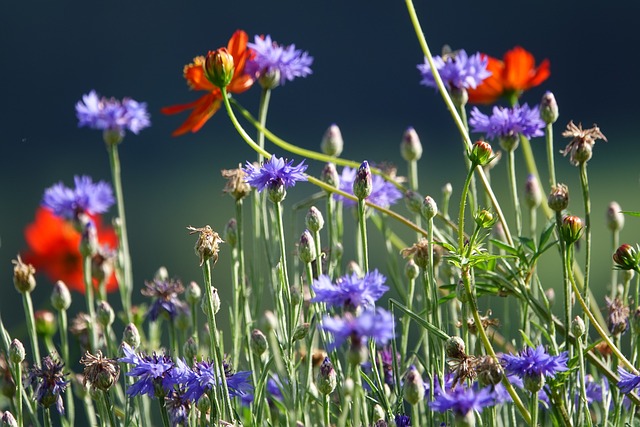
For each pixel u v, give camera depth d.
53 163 8.69
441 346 2.51
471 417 2.43
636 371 2.51
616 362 2.56
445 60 2.68
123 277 2.70
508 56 2.72
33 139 9.51
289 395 2.53
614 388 2.53
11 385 2.57
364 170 2.51
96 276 2.72
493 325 2.54
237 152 8.26
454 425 2.50
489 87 2.72
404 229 3.46
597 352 2.58
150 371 2.48
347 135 9.52
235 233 2.60
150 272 4.25
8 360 2.57
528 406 2.56
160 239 5.07
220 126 8.39
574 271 2.64
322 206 3.78
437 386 2.53
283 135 9.73
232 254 2.60
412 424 2.52
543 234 2.52
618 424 2.54
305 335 2.52
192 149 8.34
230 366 2.54
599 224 4.16
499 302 2.96
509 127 2.61
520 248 2.53
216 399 2.47
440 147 8.33
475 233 2.50
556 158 6.41
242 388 2.50
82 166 8.55
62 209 2.74
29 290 2.57
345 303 2.42
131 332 2.54
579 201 5.87
